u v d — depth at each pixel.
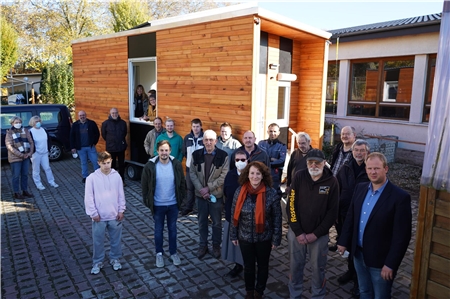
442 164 2.65
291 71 7.66
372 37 11.13
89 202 4.09
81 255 4.76
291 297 3.58
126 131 8.06
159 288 3.97
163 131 7.14
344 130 4.60
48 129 10.43
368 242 3.06
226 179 4.12
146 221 6.02
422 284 2.79
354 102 12.38
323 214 3.33
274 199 3.59
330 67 13.05
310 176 3.39
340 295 3.87
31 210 6.52
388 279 2.92
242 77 5.93
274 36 7.05
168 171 4.36
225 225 4.11
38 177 7.76
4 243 5.12
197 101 6.72
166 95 7.34
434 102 2.70
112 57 8.62
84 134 8.14
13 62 22.12
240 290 3.95
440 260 2.68
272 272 4.36
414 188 7.98
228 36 6.06
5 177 8.85
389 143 10.45
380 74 11.54
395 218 2.93
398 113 11.20
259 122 6.98
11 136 6.97
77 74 9.94
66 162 10.59
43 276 4.21
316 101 7.73
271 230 3.60
